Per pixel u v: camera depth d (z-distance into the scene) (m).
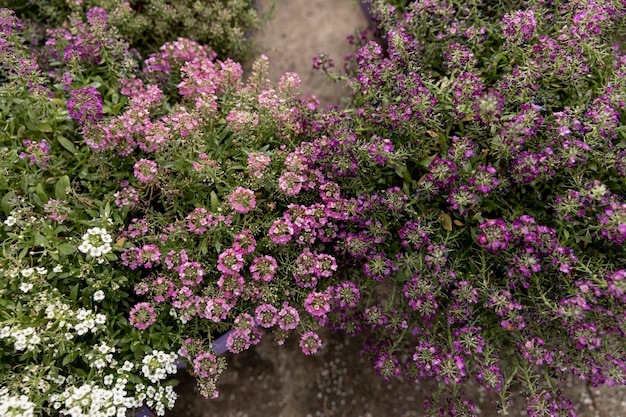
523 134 0.37
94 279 0.39
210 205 0.42
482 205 0.41
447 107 0.41
